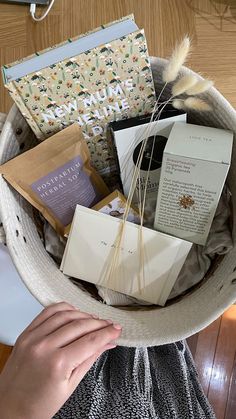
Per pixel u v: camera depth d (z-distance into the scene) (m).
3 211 0.46
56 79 0.44
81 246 0.50
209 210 0.47
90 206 0.53
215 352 0.76
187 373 0.61
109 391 0.53
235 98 0.64
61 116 0.48
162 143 0.49
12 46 0.69
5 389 0.34
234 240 0.51
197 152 0.44
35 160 0.47
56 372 0.33
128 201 0.48
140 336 0.46
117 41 0.42
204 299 0.49
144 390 0.55
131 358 0.57
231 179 0.52
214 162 0.43
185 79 0.43
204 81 0.44
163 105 0.49
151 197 0.54
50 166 0.48
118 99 0.47
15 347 0.36
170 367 0.60
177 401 0.57
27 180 0.49
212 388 0.76
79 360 0.34
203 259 0.53
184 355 0.63
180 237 0.51
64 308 0.39
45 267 0.51
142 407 0.52
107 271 0.51
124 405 0.52
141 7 0.67
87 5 0.68
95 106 0.47
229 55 0.65
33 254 0.50
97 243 0.50
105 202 0.50
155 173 0.52
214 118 0.49
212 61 0.65
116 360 0.58
